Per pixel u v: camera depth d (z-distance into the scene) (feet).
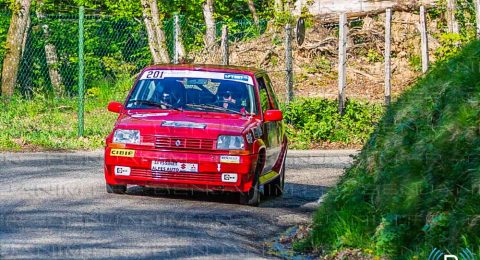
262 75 106.32
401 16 215.72
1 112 166.50
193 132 91.71
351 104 164.35
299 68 211.61
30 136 143.54
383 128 84.69
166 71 102.53
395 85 206.80
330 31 218.79
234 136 91.91
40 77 225.76
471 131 72.54
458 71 81.66
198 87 100.68
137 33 233.14
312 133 156.46
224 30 168.14
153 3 199.62
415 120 79.77
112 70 212.64
